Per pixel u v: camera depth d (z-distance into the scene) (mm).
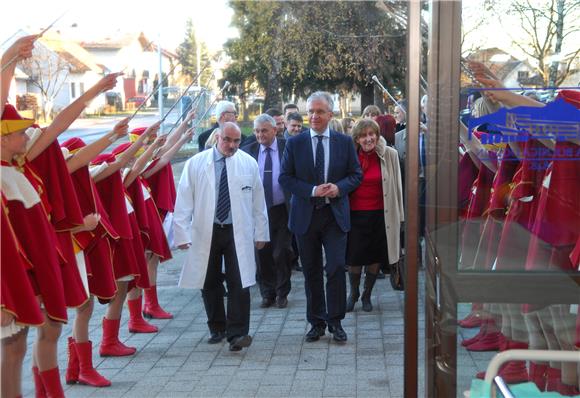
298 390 3939
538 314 2691
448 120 2617
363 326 5082
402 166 5602
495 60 2598
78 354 4086
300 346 4684
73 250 3465
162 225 5297
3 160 3084
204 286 4691
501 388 2225
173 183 5355
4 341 3189
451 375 2697
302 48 6156
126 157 4129
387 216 4938
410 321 2697
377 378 4078
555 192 2656
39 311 2990
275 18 6051
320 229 4535
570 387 2688
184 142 5250
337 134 4480
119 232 4207
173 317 5535
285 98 6527
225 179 4480
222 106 5348
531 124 2623
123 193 4258
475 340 2691
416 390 2719
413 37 2596
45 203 3299
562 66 2604
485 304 2674
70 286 3385
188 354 4617
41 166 3326
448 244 2668
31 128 3266
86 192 3678
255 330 5082
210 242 4508
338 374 4168
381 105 6266
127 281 4484
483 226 2654
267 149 5449
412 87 2609
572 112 2588
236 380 4133
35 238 3135
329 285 4613
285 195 5434
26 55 3002
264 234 4633
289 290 5660
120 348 4637
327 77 6355
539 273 2670
